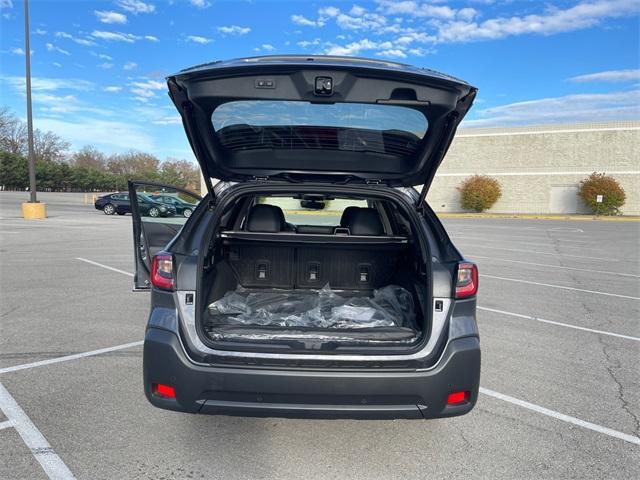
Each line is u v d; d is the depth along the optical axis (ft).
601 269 33.32
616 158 108.68
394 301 10.78
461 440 9.77
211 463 8.77
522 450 9.42
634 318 19.80
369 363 7.92
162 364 7.99
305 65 7.24
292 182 9.87
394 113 8.32
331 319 9.61
